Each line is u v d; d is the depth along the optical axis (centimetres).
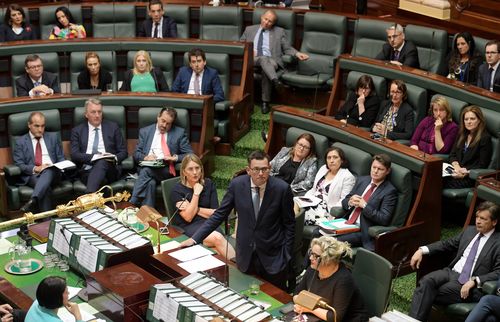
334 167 870
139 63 1107
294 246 776
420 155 826
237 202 718
